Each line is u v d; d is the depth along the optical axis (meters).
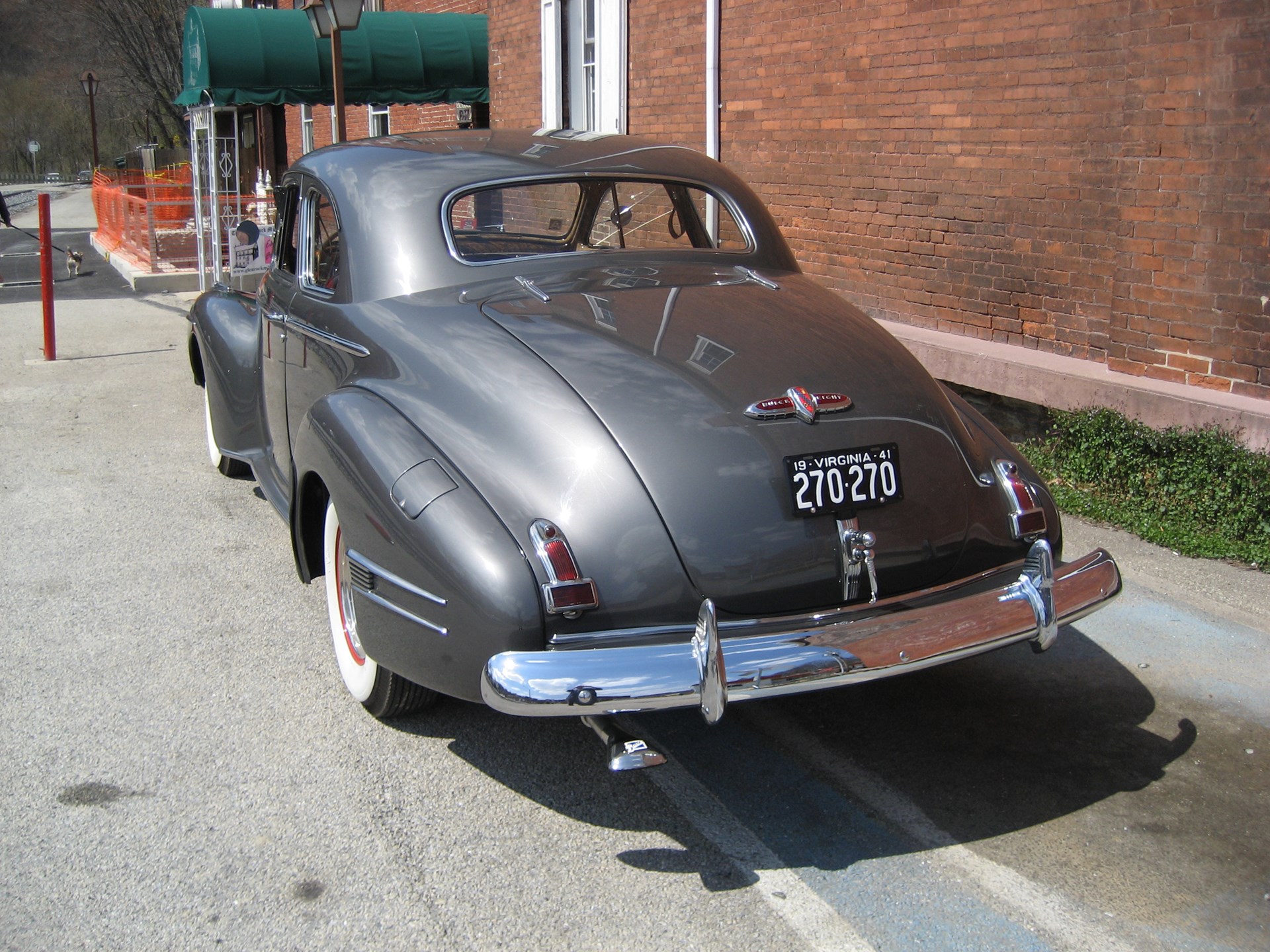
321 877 2.70
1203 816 2.93
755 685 2.49
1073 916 2.54
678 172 3.99
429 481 2.76
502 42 12.42
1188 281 5.56
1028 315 6.61
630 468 2.71
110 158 64.12
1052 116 6.24
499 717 3.50
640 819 2.95
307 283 4.09
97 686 3.68
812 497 2.78
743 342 3.10
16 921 2.54
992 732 3.39
